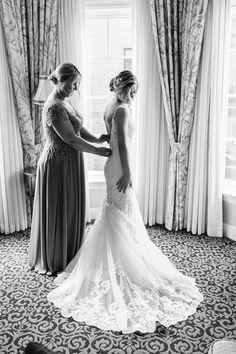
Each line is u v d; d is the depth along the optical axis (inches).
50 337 82.4
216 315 90.4
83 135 116.0
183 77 139.7
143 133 151.4
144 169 154.9
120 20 157.2
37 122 148.3
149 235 146.6
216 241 141.2
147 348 78.5
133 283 97.0
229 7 130.2
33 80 143.3
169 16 135.9
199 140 141.3
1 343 80.4
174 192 149.3
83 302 93.7
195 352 77.2
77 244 114.0
